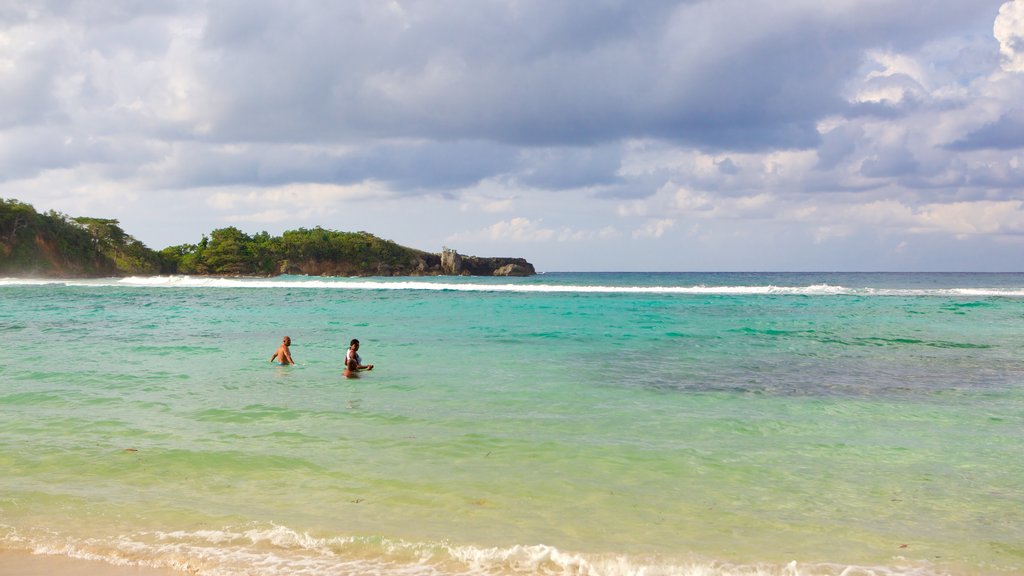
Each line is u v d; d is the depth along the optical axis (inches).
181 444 340.8
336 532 233.6
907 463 317.7
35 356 677.9
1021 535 233.6
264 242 7465.6
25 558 217.3
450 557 215.3
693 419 406.0
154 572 207.9
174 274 6648.6
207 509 255.0
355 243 7706.7
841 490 279.3
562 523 242.4
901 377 572.4
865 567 208.5
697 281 5078.7
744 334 935.0
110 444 341.1
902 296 1963.6
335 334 913.5
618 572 204.1
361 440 350.0
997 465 315.6
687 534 233.3
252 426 380.2
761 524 242.5
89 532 235.1
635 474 297.1
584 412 422.6
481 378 550.0
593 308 1501.0
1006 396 490.0
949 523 244.5
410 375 563.8
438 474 295.1
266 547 223.3
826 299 1833.2
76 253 5467.5
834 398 478.0
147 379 538.9
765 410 434.9
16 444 340.2
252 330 973.2
